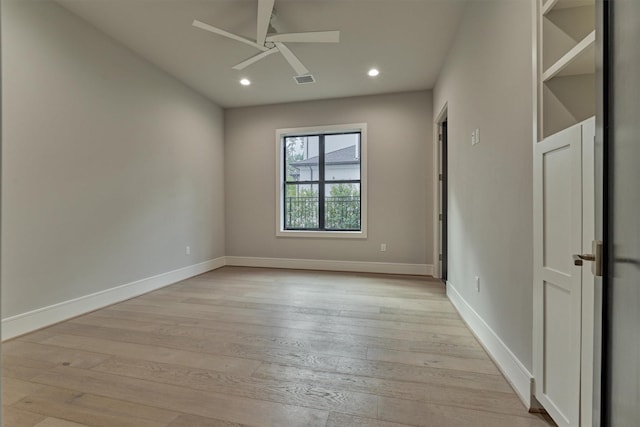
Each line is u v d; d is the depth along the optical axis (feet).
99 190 10.39
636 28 2.51
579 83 5.03
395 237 15.74
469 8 8.87
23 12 8.26
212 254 16.69
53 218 9.01
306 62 12.39
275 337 8.11
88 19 9.75
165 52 11.69
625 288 2.63
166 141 13.38
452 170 11.01
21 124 8.24
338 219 17.10
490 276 7.30
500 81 6.74
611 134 2.78
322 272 15.92
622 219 2.66
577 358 4.25
